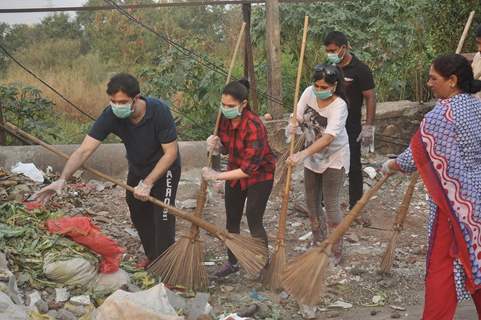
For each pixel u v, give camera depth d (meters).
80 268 4.39
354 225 6.45
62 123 10.71
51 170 7.32
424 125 3.90
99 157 7.42
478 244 3.86
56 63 14.41
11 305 3.69
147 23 14.09
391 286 5.21
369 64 9.26
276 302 4.91
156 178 4.59
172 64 8.98
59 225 4.59
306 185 5.50
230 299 4.91
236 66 11.18
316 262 4.45
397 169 4.14
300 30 9.28
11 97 8.61
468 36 8.60
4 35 15.32
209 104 8.92
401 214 5.00
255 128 4.75
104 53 14.23
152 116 4.62
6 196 6.06
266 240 5.09
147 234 5.13
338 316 4.77
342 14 9.01
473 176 3.87
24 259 4.41
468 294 3.92
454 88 3.97
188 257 4.80
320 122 5.22
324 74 4.96
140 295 4.16
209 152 5.00
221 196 7.07
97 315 4.00
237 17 13.45
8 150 7.41
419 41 9.09
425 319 3.98
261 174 4.91
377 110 8.27
